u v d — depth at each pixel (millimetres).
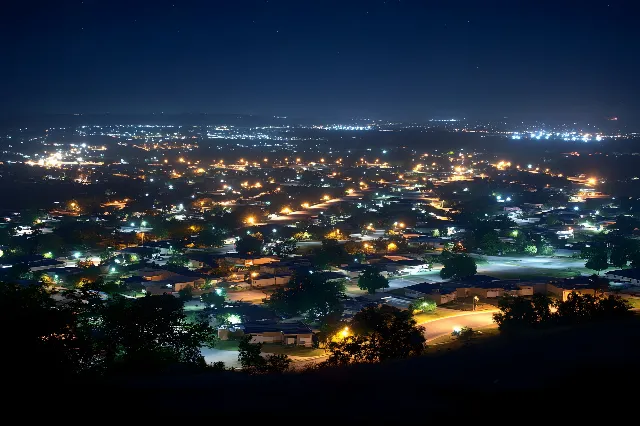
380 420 10367
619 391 10680
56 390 12805
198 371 17562
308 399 11430
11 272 54469
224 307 45281
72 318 17906
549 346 13352
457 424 10062
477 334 35781
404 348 20875
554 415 10094
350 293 51562
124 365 18141
